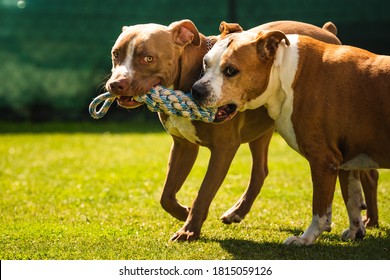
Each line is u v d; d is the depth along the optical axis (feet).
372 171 29.60
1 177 42.32
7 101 68.69
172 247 26.27
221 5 67.51
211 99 24.94
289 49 25.88
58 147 54.34
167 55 26.14
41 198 36.22
